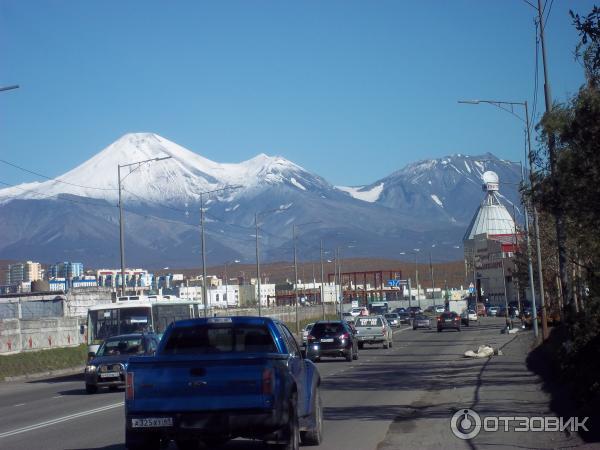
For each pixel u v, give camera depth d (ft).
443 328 235.40
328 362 126.41
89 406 75.87
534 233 141.79
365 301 465.88
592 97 53.52
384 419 57.31
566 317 75.56
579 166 55.06
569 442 44.06
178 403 36.42
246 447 47.73
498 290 401.29
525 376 84.38
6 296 212.02
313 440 46.09
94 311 115.34
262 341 41.98
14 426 61.67
